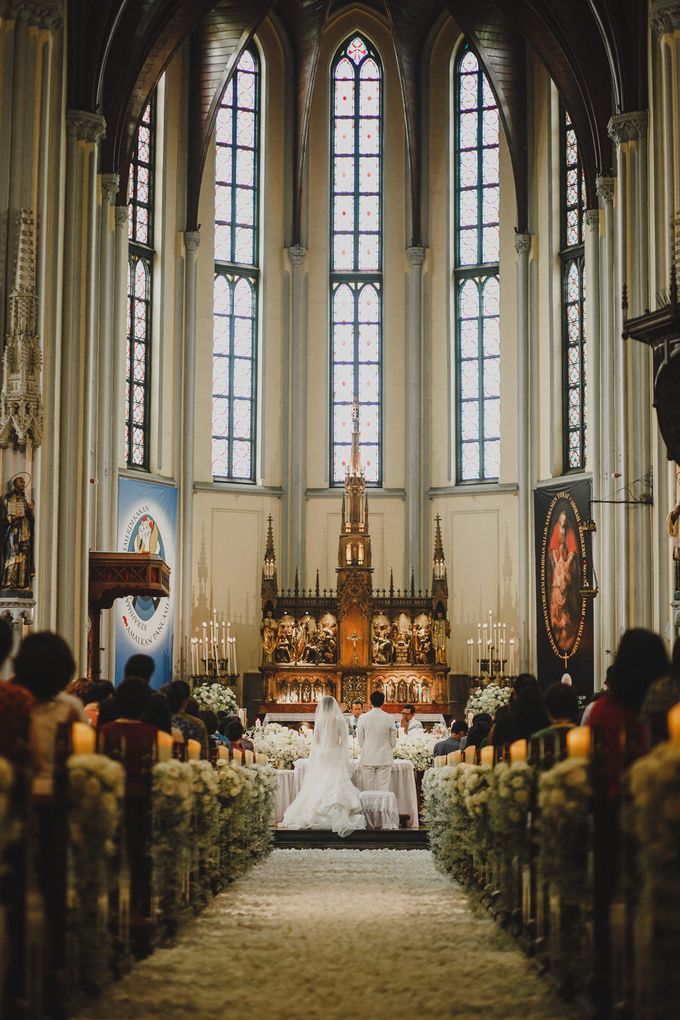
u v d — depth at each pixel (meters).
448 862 15.32
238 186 37.47
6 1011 6.57
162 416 35.00
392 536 37.22
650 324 16.36
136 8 28.84
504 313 36.62
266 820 17.83
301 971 9.02
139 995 8.17
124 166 32.25
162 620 34.00
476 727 16.19
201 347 36.19
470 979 8.73
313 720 33.22
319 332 37.94
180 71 35.88
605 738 7.83
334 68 38.62
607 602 29.64
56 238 23.98
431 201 37.88
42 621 23.78
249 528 36.31
